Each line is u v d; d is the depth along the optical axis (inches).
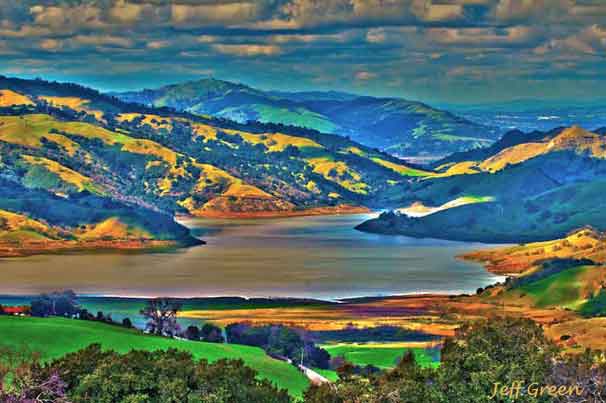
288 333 6673.2
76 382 3939.5
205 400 3818.9
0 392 3572.8
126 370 3934.5
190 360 4259.4
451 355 4116.6
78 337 5260.8
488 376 3880.4
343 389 4136.3
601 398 3823.8
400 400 3964.1
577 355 4109.3
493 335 4190.5
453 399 3905.0
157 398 3843.5
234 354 5610.2
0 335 5039.4
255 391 4023.1
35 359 4192.9
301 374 5457.7
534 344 4151.1
